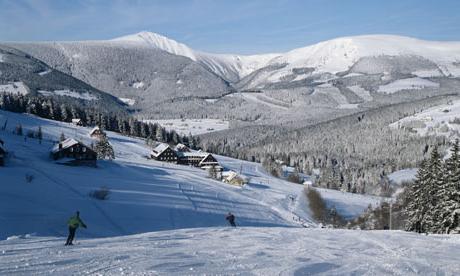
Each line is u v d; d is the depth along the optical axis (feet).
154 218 226.17
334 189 594.65
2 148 294.25
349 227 350.64
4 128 489.67
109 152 427.74
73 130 609.83
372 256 77.92
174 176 405.80
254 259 70.33
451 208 146.30
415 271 65.16
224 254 74.59
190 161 556.10
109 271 56.95
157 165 472.03
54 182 263.29
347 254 79.82
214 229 123.24
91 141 554.05
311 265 66.80
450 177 150.10
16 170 278.67
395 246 91.97
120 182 310.45
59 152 370.94
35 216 176.45
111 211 220.02
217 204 303.07
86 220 190.70
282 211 347.15
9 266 59.26
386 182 610.65
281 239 100.89
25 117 618.44
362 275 61.72
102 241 91.20
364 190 610.24
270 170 638.94
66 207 205.98
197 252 75.82
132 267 59.88
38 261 63.16
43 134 521.65
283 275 59.26
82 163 370.53
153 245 84.74
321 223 354.13
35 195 218.59
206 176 455.22
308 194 444.96
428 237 108.06
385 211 350.84
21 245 80.84
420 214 171.12
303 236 107.76
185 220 237.25
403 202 317.01
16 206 188.44
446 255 81.20
